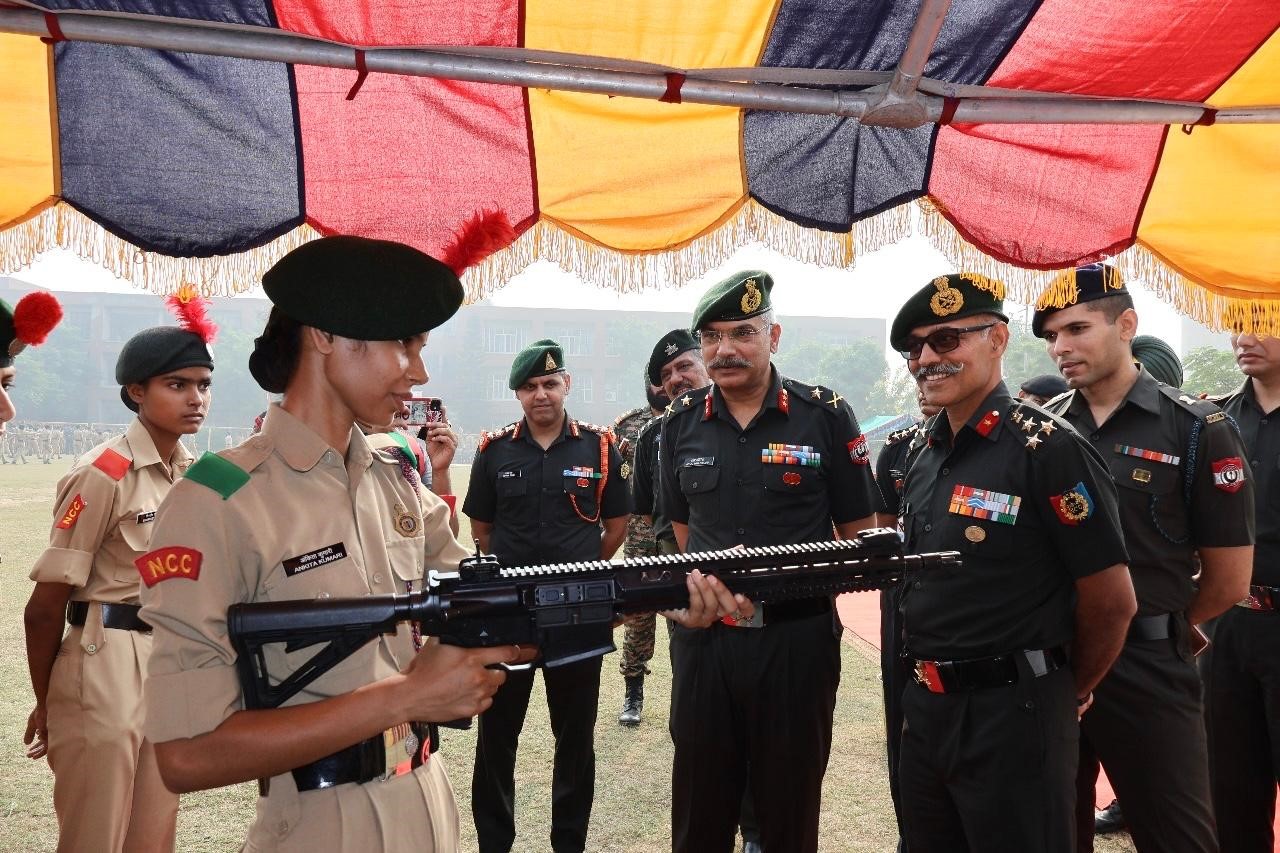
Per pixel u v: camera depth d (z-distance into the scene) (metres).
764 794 3.02
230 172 2.29
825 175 2.44
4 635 7.04
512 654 1.47
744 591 1.65
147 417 3.02
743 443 3.30
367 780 1.49
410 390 1.61
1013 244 2.49
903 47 1.89
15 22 1.71
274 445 1.55
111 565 2.86
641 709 5.42
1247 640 3.13
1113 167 2.45
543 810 4.08
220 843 3.66
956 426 2.59
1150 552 2.84
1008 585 2.34
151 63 2.10
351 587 1.53
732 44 1.86
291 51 1.82
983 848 2.30
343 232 2.41
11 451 42.34
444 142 2.36
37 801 4.02
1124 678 2.74
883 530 1.74
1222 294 2.52
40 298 2.69
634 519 5.51
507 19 1.77
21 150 2.15
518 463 4.26
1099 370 3.00
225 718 1.35
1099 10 1.78
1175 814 2.69
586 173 2.44
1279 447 3.29
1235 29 1.82
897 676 3.28
